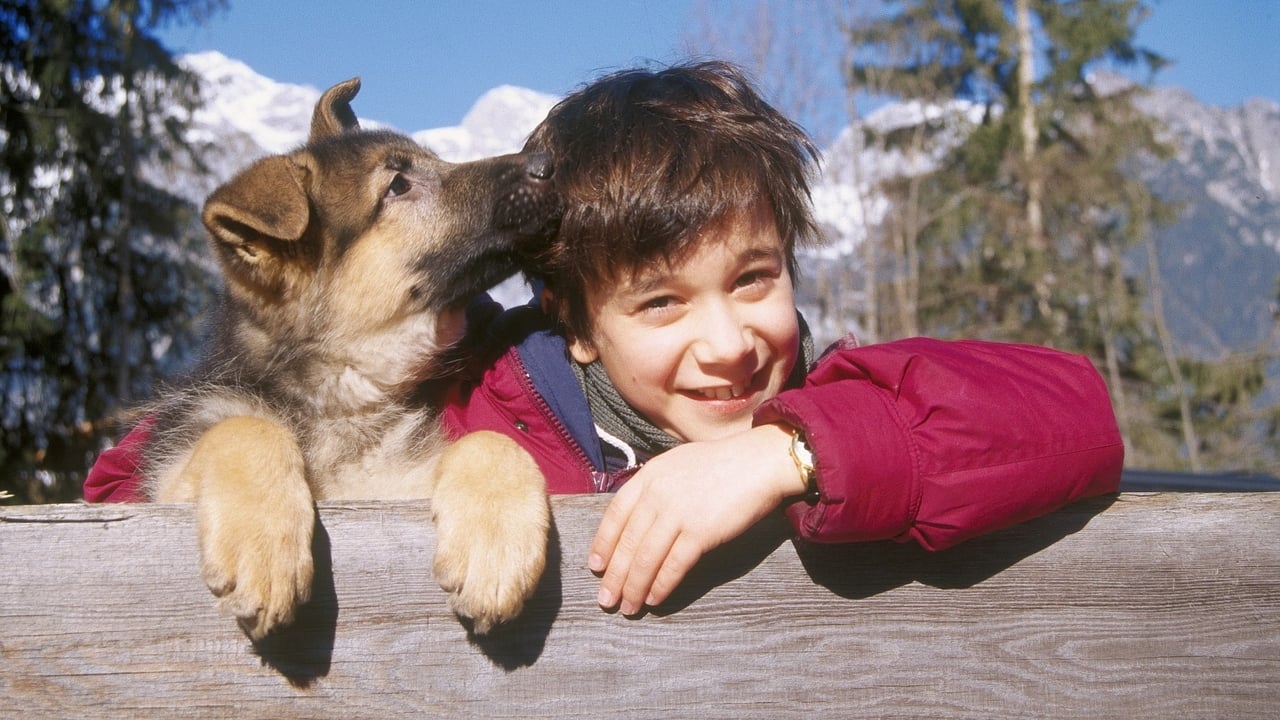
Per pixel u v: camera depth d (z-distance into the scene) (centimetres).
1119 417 827
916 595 66
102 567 61
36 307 572
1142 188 879
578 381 88
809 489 64
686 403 84
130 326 641
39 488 591
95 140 618
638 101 85
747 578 65
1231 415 818
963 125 902
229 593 61
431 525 64
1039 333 843
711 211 79
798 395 65
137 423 103
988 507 64
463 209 99
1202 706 67
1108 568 67
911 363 66
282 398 94
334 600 63
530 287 114
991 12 884
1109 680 67
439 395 98
